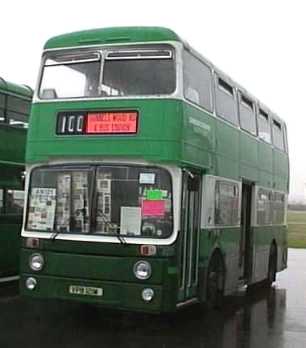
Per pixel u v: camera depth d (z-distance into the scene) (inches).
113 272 427.5
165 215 427.8
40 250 446.0
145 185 432.1
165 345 412.5
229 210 537.3
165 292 421.4
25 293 449.1
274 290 693.9
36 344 404.5
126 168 436.5
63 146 449.7
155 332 450.0
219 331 462.3
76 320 479.8
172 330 458.3
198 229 471.2
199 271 472.1
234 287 558.3
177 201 428.1
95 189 438.9
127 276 425.4
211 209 491.8
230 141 540.4
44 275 443.5
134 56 449.1
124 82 446.0
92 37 462.3
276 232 714.2
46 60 471.5
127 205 432.8
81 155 444.8
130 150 434.0
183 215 440.1
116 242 428.5
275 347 419.2
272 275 705.0
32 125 462.0
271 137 695.7
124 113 439.2
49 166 454.9
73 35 469.1
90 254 433.7
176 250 426.3
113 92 446.3
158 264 422.0
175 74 437.7
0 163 591.5
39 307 527.2
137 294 423.2
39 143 456.4
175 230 426.3
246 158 589.0
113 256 428.8
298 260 1133.1
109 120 442.0
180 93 435.2
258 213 634.2
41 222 450.3
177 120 432.1
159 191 429.4
